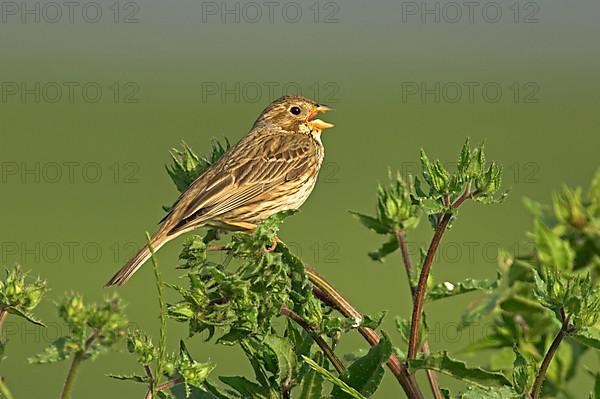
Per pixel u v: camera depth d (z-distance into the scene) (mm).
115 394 15070
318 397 4949
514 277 6164
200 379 4688
